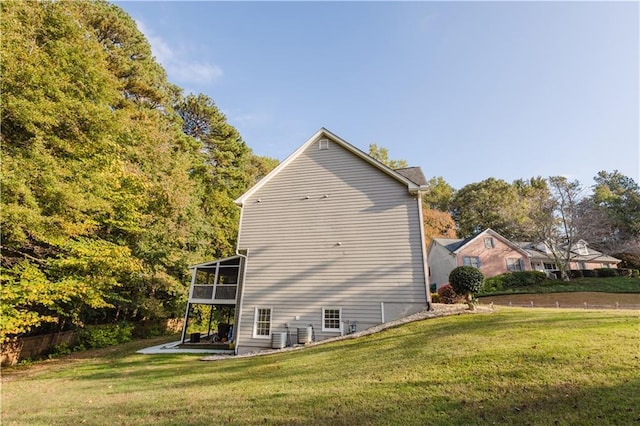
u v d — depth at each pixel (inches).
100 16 800.3
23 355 539.8
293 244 549.6
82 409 235.6
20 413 236.7
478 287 466.0
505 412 163.5
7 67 372.5
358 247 521.3
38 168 383.6
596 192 1758.1
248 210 589.3
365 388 221.6
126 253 510.9
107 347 669.3
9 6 401.4
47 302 401.7
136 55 916.0
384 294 490.0
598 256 1320.1
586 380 188.4
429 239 1409.9
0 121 372.8
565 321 337.4
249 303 537.3
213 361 433.1
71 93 446.9
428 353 285.1
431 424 159.6
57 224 412.8
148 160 746.8
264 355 437.4
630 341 248.5
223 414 198.8
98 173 466.0
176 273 907.4
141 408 225.5
